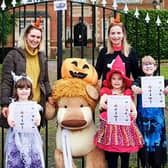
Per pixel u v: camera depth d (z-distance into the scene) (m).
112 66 4.17
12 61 4.15
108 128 3.95
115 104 3.92
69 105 4.04
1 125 4.21
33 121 3.81
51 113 4.25
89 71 4.21
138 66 4.55
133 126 4.00
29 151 3.85
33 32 4.19
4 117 4.18
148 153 4.37
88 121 4.03
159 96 4.06
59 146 4.19
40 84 4.29
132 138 3.91
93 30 4.55
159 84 4.05
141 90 4.10
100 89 4.30
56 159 4.20
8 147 3.89
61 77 4.33
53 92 4.16
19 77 3.95
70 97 4.04
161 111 4.34
